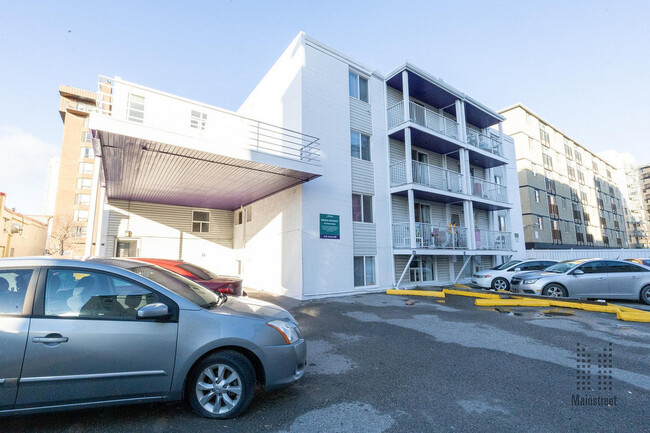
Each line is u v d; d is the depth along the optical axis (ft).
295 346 10.80
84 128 166.81
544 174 107.34
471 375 13.48
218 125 43.01
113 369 8.86
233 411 9.68
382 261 44.04
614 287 30.89
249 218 50.24
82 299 9.22
